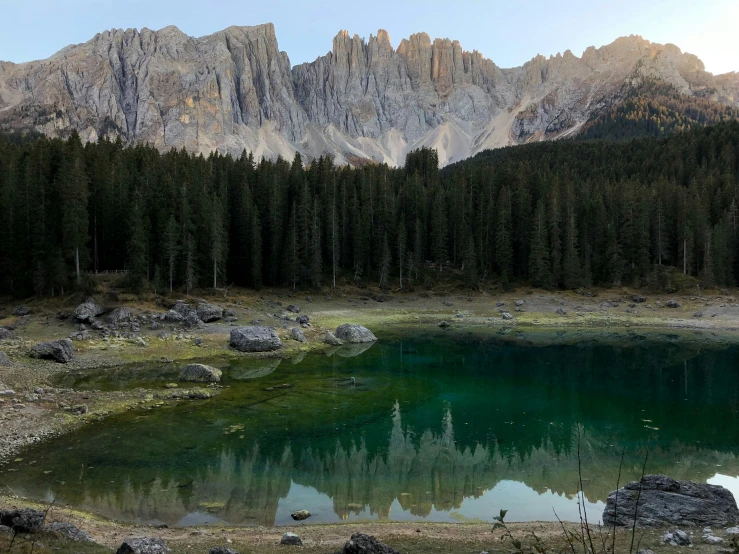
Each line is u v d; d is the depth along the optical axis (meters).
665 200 122.75
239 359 56.41
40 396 36.62
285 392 41.75
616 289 108.81
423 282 114.56
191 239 84.44
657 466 26.44
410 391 43.19
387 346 68.19
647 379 48.97
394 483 24.05
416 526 19.02
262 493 22.59
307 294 103.81
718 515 17.92
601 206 118.38
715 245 105.38
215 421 33.47
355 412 36.41
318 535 17.70
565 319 91.12
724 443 30.33
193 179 100.50
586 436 31.62
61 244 75.50
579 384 46.66
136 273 76.75
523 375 50.41
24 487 22.36
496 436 31.52
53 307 68.75
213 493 22.44
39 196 76.12
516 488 23.50
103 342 57.91
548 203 120.75
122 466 25.39
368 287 111.44
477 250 117.62
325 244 117.00
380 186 126.12
